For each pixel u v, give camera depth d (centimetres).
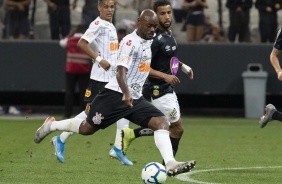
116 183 2745
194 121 5875
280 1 6247
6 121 5662
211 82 6097
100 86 3394
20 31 6300
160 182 2514
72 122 2820
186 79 6097
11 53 6122
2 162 3362
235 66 6097
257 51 6084
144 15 2591
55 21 6256
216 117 6303
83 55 5600
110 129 5234
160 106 2945
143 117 2612
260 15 6256
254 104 6091
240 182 2823
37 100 6506
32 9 6319
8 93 6462
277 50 3338
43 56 6122
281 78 3256
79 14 6347
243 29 6309
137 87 2636
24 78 6138
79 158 3566
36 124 5425
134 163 3409
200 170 3181
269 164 3428
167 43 2922
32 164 3306
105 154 3747
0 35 6303
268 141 4509
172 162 2503
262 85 6059
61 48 6112
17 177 2880
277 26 6269
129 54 2570
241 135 4844
